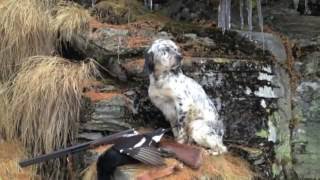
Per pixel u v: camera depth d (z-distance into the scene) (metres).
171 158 3.95
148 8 5.36
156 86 4.14
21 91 4.54
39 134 4.48
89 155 4.17
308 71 4.87
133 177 3.74
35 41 4.86
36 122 4.50
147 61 4.13
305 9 5.45
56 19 4.94
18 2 4.91
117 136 3.92
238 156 4.34
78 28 4.88
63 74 4.54
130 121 4.40
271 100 4.60
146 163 3.84
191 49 4.68
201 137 4.10
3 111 4.59
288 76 4.82
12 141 4.56
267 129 4.51
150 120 4.44
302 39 5.03
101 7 5.12
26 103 4.51
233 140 4.45
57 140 4.45
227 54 4.71
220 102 4.47
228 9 4.94
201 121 4.14
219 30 4.85
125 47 4.66
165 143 4.11
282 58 4.85
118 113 4.39
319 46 4.96
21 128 4.54
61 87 4.46
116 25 4.92
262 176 4.35
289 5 5.47
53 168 4.48
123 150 3.84
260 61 4.64
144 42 4.69
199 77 4.46
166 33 4.77
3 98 4.62
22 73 4.63
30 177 4.39
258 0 4.98
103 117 4.38
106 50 4.68
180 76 4.17
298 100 4.79
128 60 4.60
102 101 4.38
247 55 4.73
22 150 4.49
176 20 5.24
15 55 4.82
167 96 4.14
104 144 3.99
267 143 4.49
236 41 4.82
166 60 4.05
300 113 4.76
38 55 4.82
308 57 4.92
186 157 3.95
